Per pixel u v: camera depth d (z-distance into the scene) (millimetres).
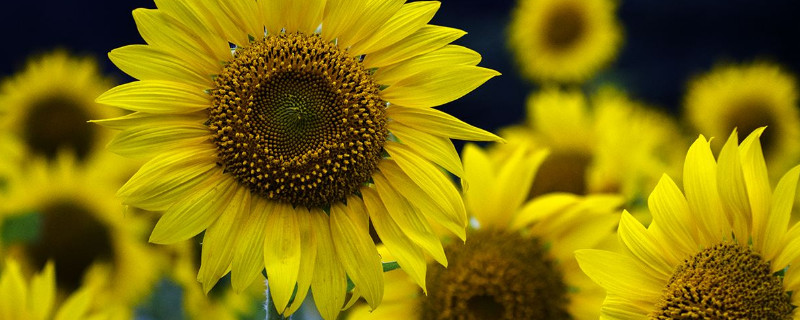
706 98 3383
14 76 3188
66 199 2994
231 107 2584
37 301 2770
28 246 2977
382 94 2598
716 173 2549
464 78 2580
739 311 2537
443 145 2584
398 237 2582
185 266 2895
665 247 2562
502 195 2764
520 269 2742
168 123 2568
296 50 2596
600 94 3240
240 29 2586
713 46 5910
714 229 2553
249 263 2568
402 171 2594
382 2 2590
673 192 2562
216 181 2578
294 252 2572
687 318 2545
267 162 2588
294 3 2592
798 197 2969
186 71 2572
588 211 2754
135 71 2559
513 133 3158
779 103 3342
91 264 2975
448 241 2764
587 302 2738
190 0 2568
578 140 3107
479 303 2746
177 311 2977
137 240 2982
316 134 2598
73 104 3170
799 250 2529
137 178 2555
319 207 2598
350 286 2586
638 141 3076
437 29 2588
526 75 3602
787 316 2533
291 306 2566
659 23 5992
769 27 5996
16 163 3074
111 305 2955
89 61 3209
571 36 3562
